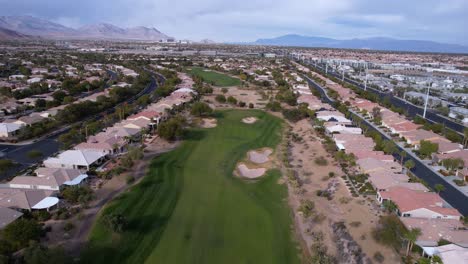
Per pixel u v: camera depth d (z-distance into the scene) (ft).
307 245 188.75
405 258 172.14
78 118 423.64
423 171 292.81
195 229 201.77
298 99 551.18
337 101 543.39
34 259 149.89
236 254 179.93
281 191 254.27
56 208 212.64
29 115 417.49
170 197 238.68
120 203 221.87
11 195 212.02
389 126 422.00
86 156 278.46
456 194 250.37
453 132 381.60
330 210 222.89
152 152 318.86
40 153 290.56
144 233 194.90
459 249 168.14
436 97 631.97
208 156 321.32
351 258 175.94
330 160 307.78
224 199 239.30
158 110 449.89
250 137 383.65
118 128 358.23
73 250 174.50
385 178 250.16
